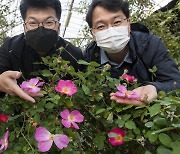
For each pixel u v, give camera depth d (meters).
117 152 1.16
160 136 0.98
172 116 1.00
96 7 1.60
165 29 3.21
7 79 1.11
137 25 1.81
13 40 1.58
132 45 1.63
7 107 1.17
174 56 2.94
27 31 1.44
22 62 1.54
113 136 1.07
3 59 1.53
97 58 1.72
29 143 1.03
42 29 1.42
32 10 1.45
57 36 1.49
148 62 1.59
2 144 1.07
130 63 1.63
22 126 1.08
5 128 1.14
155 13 3.50
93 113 1.15
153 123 1.01
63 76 1.22
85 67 1.49
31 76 1.53
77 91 1.16
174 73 1.50
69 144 1.04
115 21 1.58
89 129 1.18
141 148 1.12
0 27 3.89
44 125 1.07
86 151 1.19
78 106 1.15
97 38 1.63
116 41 1.58
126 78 1.27
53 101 1.09
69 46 1.56
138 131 1.07
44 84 1.21
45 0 1.44
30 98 1.07
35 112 1.08
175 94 1.23
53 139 1.01
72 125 1.08
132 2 3.54
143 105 1.08
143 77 1.59
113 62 1.69
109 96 1.20
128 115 1.09
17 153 1.04
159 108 1.03
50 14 1.46
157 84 1.28
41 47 1.45
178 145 0.96
